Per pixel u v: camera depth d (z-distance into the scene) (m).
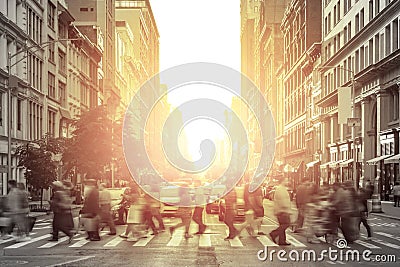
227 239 22.09
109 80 99.69
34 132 55.94
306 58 84.44
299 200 24.72
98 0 100.12
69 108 70.50
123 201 28.80
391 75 50.84
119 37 120.50
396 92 50.72
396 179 49.41
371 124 57.22
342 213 20.17
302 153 91.31
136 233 22.70
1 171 36.19
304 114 89.62
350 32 65.25
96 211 21.73
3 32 47.00
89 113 53.78
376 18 52.72
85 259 16.39
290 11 98.12
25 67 51.91
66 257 16.86
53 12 63.59
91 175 52.91
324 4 78.25
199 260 16.23
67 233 20.89
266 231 25.28
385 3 52.69
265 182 66.62
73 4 99.94
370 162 53.44
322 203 20.89
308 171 85.12
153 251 18.38
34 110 56.00
